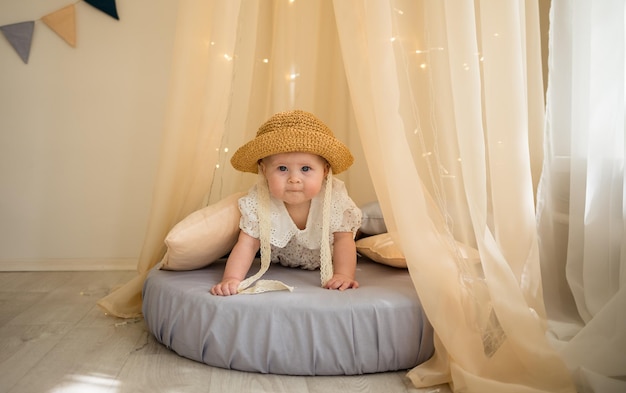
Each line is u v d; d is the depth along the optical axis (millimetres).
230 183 2023
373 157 1479
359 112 1495
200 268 1729
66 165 2662
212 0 1773
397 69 1417
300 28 2139
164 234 1819
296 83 2133
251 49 1996
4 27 2576
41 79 2625
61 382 1268
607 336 1206
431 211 1409
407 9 1458
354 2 1505
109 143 2676
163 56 2682
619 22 1388
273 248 1711
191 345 1408
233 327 1353
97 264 2682
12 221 2648
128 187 2693
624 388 1143
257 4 1992
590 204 1420
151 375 1322
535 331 1252
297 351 1331
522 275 1389
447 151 1399
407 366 1382
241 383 1286
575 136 1552
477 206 1324
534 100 1579
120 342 1566
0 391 1207
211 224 1619
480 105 1337
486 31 1387
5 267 2625
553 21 1619
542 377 1226
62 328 1688
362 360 1340
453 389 1248
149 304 1574
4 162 2633
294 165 1540
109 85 2660
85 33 2639
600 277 1405
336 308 1336
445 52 1401
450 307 1312
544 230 1588
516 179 1374
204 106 1750
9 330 1662
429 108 1429
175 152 1769
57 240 2674
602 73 1407
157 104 2686
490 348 1350
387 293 1417
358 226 1697
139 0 2660
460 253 1369
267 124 1632
